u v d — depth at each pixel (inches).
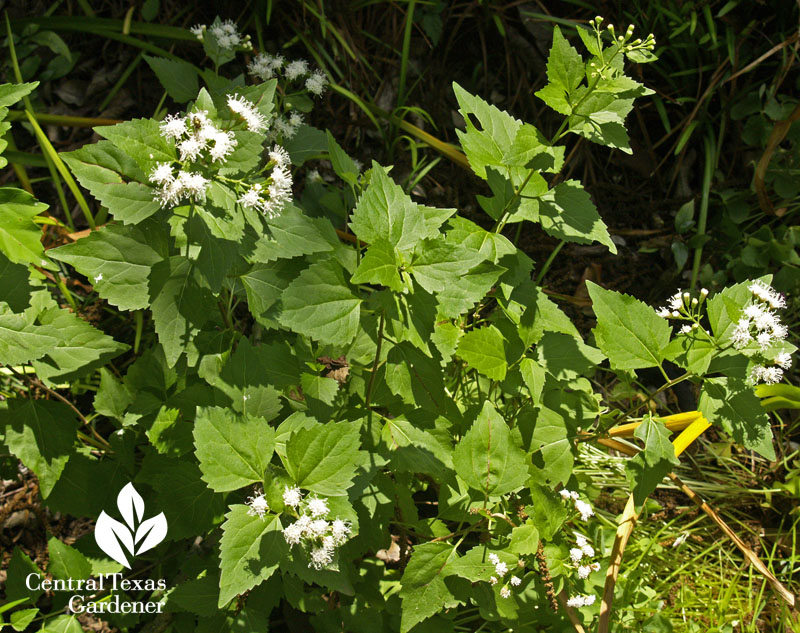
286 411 32.4
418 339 28.9
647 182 47.0
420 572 29.9
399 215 28.0
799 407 37.0
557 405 32.9
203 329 32.9
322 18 43.1
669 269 44.8
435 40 46.0
